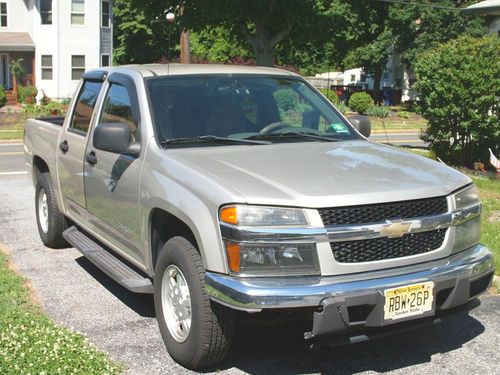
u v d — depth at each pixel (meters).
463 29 41.41
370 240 3.82
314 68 44.22
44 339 4.21
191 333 3.98
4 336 4.24
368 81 55.09
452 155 14.09
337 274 3.73
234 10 17.59
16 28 37.00
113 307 5.27
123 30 48.19
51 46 34.91
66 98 34.88
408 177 4.20
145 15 19.25
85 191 5.67
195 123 4.88
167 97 4.98
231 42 21.55
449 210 4.12
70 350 4.10
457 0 42.50
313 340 3.78
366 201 3.80
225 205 3.73
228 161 4.32
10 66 36.16
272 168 4.19
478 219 4.43
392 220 3.85
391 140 23.27
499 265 6.18
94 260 5.35
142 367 4.18
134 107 4.99
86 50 35.50
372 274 3.81
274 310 3.64
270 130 5.09
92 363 4.00
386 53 44.12
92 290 5.68
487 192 10.54
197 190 3.96
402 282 3.79
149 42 48.56
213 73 5.39
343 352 4.46
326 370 4.18
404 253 3.94
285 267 3.67
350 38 42.25
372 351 4.48
